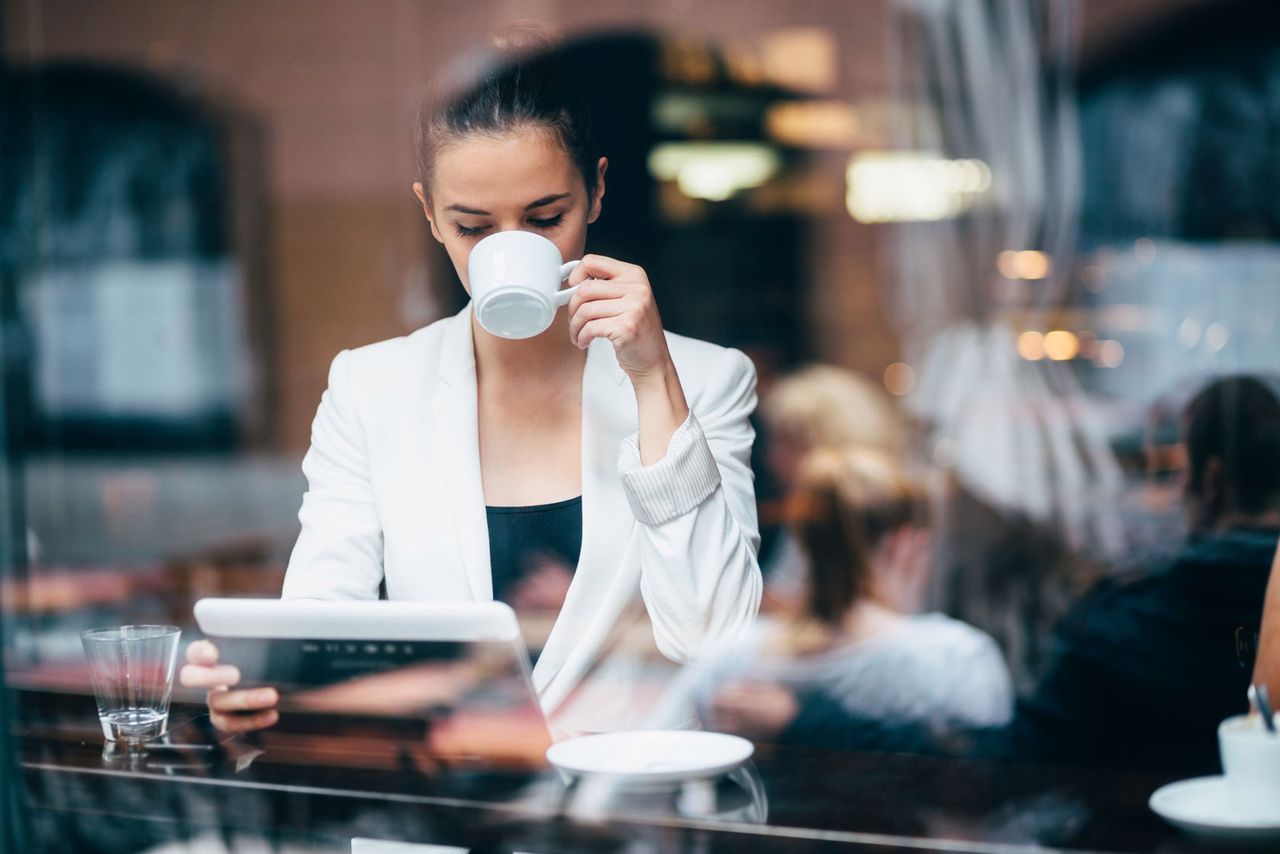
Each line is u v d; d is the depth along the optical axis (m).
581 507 1.33
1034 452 3.49
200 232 4.43
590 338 1.16
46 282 4.15
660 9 4.47
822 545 2.28
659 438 1.17
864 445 3.75
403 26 4.34
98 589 3.18
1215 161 3.86
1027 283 4.07
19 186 4.18
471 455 1.33
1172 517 2.84
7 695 1.28
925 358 4.04
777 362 4.36
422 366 1.38
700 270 4.52
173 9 4.36
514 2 4.38
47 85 4.23
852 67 4.36
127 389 4.34
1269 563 1.55
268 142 4.45
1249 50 3.80
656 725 1.29
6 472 2.22
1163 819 0.95
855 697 1.61
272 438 4.36
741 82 4.48
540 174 1.23
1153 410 3.35
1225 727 0.95
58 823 1.14
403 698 1.08
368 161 4.40
